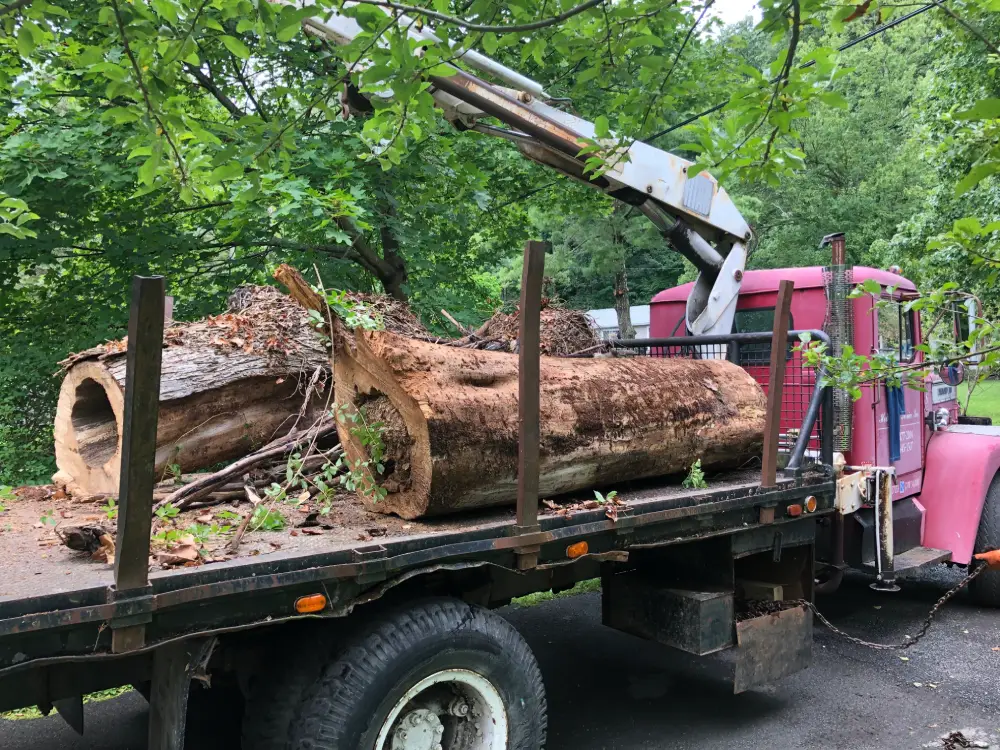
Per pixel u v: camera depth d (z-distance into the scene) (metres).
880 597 5.58
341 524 2.66
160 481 3.26
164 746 1.97
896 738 3.40
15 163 5.02
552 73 6.19
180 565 1.96
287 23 1.91
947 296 3.21
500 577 2.84
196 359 3.31
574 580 3.13
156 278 1.68
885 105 19.03
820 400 3.84
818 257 18.52
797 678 4.10
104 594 1.71
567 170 4.84
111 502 2.99
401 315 4.17
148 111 2.16
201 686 2.40
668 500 3.00
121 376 3.12
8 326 6.27
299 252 6.75
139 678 2.11
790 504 3.59
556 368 3.22
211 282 6.82
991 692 3.90
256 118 2.32
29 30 1.95
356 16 1.96
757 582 3.92
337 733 2.14
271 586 1.94
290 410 3.62
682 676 4.18
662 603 3.36
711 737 3.42
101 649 1.71
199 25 1.99
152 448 1.73
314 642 2.29
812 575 3.78
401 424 2.74
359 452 2.91
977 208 8.96
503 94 4.31
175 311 6.62
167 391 3.10
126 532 1.70
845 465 4.50
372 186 6.04
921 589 5.77
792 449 4.04
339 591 2.13
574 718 3.64
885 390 4.77
